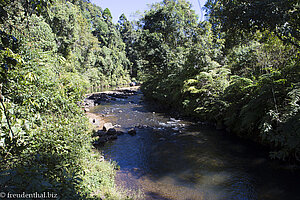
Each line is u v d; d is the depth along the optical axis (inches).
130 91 1174.3
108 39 2063.2
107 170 189.9
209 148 266.4
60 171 120.6
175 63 623.8
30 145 119.0
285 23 174.7
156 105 669.9
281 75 239.9
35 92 150.2
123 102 770.8
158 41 754.8
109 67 1736.0
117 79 1881.2
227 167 210.4
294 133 181.3
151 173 205.2
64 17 766.5
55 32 762.8
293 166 193.5
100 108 630.5
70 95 214.8
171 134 337.7
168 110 570.3
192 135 326.0
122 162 233.9
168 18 780.6
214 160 229.6
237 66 422.6
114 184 174.9
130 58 2253.9
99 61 1625.2
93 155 213.9
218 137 308.0
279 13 160.1
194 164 222.7
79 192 114.0
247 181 180.9
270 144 233.5
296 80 224.1
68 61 772.6
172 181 187.8
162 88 687.7
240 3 187.0
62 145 150.2
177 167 217.9
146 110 585.3
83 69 1181.7
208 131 342.6
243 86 308.2
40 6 94.3
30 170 84.6
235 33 224.1
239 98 323.3
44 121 148.9
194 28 676.7
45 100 153.3
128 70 2137.1
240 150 251.8
